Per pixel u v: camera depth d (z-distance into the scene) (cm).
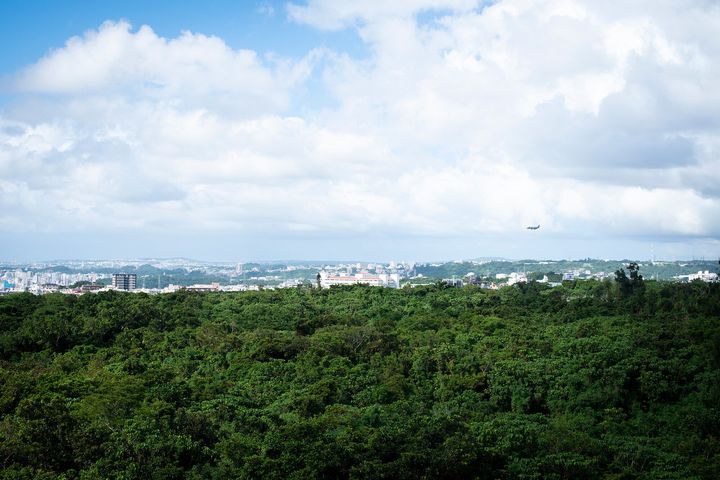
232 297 16600
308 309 15312
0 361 9606
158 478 6109
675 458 7400
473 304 15650
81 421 6906
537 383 9294
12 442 6150
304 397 8506
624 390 9112
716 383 9044
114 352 10650
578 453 7238
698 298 13025
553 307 14450
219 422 7794
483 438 7256
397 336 11856
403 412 8275
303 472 6319
